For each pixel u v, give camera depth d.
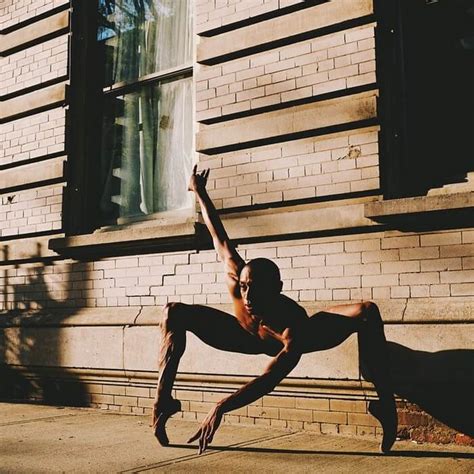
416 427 5.00
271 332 4.49
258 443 4.92
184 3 7.44
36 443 4.94
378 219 5.34
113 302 6.89
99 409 6.73
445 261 5.10
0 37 8.38
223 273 6.17
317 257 5.68
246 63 6.29
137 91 7.66
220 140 6.30
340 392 5.29
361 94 5.67
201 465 4.16
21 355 7.34
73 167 7.59
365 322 4.46
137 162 7.53
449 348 4.89
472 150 5.50
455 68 5.65
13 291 7.71
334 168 5.65
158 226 6.46
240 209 6.15
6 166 8.05
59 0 7.89
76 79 7.76
